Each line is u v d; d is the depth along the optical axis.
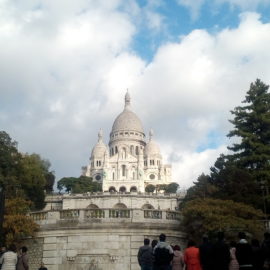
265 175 51.91
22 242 35.81
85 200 86.38
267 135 55.81
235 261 17.72
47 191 102.31
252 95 58.62
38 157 102.19
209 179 58.53
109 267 33.47
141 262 19.72
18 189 59.56
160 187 173.88
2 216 17.50
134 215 35.09
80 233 34.28
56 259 34.03
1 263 19.97
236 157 56.53
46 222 35.44
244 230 37.25
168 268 18.75
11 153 66.75
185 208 40.47
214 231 36.88
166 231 35.72
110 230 34.25
